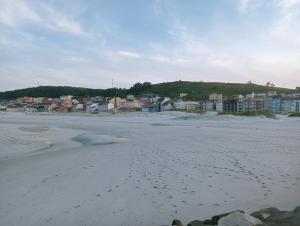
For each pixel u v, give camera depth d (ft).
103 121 252.42
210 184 35.37
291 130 123.24
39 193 33.99
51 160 57.11
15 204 30.58
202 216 25.77
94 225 24.72
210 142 79.41
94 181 38.24
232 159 51.65
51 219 26.30
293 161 49.21
